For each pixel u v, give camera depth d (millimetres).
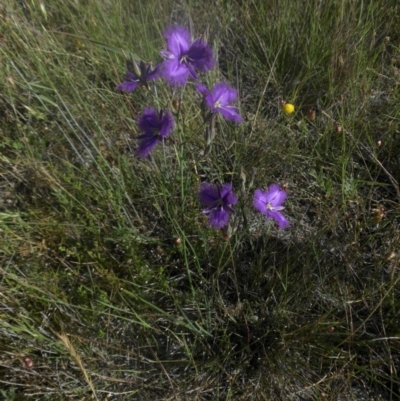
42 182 332
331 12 420
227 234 246
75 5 424
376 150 358
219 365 269
